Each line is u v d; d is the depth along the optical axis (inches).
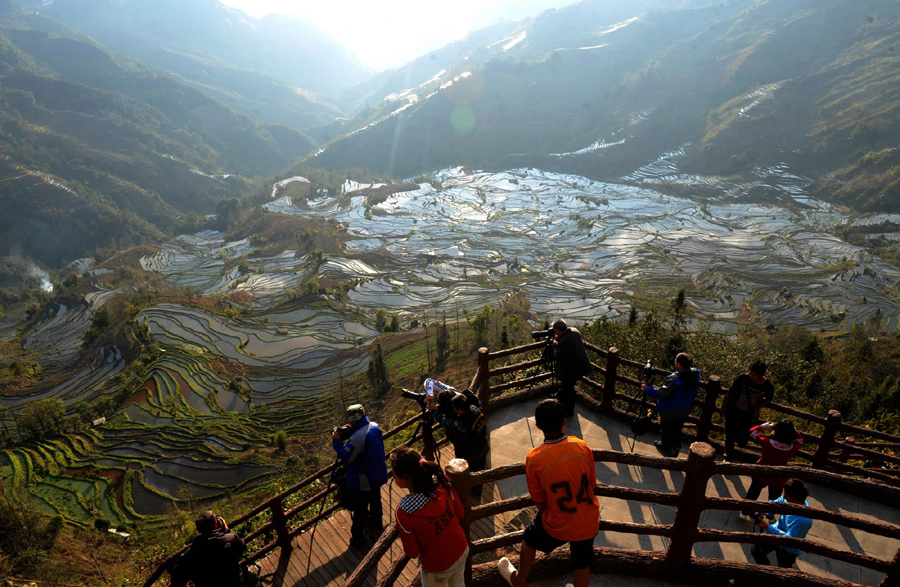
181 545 682.2
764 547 201.9
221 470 1745.8
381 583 144.3
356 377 2439.7
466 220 6456.7
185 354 2842.0
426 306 3887.8
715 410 281.0
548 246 5324.8
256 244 6117.1
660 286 4158.5
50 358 3644.2
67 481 1723.7
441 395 245.3
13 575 1010.7
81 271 6633.9
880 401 823.1
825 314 3506.4
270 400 2348.7
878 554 216.8
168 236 7495.1
